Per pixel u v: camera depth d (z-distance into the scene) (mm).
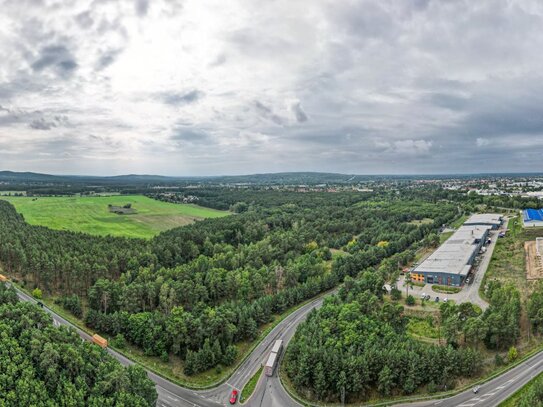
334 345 120500
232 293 172500
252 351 136250
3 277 164625
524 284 168375
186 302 160750
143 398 94625
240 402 108812
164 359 127500
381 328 129500
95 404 88250
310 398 110688
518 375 109438
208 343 127312
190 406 106500
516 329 121625
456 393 105750
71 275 164125
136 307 148500
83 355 101938
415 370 108375
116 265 181375
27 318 105250
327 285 190625
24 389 86625
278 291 182375
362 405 106688
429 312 151250
